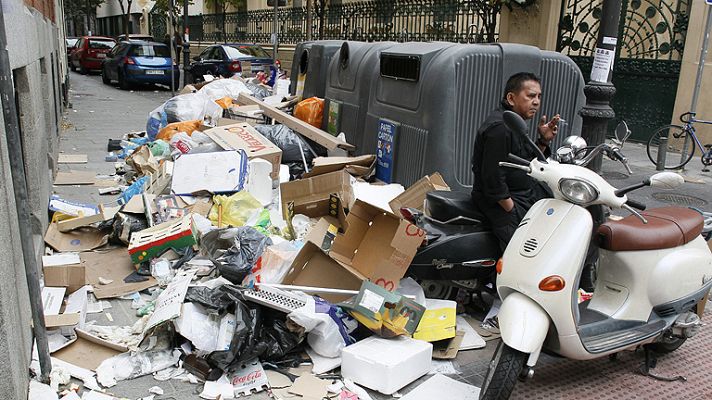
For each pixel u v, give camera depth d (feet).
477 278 14.43
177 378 11.53
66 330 12.64
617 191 10.48
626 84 40.47
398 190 18.26
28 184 15.53
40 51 20.31
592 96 18.98
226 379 11.45
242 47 65.41
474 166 13.75
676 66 37.76
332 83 26.22
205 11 116.47
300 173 23.04
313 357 12.26
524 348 9.93
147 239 15.74
